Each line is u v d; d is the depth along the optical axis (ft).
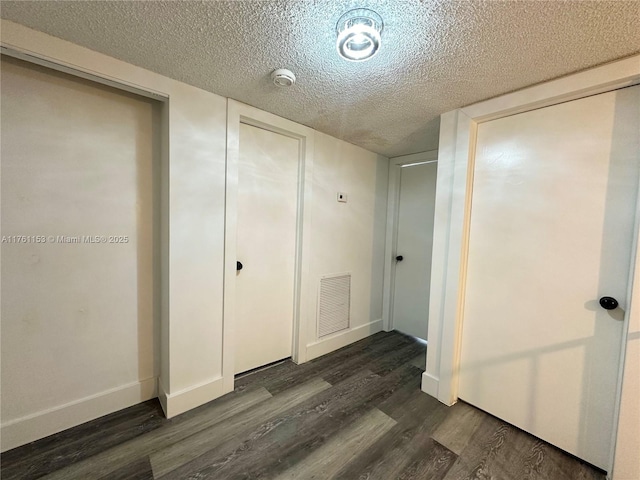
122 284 5.35
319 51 4.01
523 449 4.80
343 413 5.60
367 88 5.05
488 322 5.63
